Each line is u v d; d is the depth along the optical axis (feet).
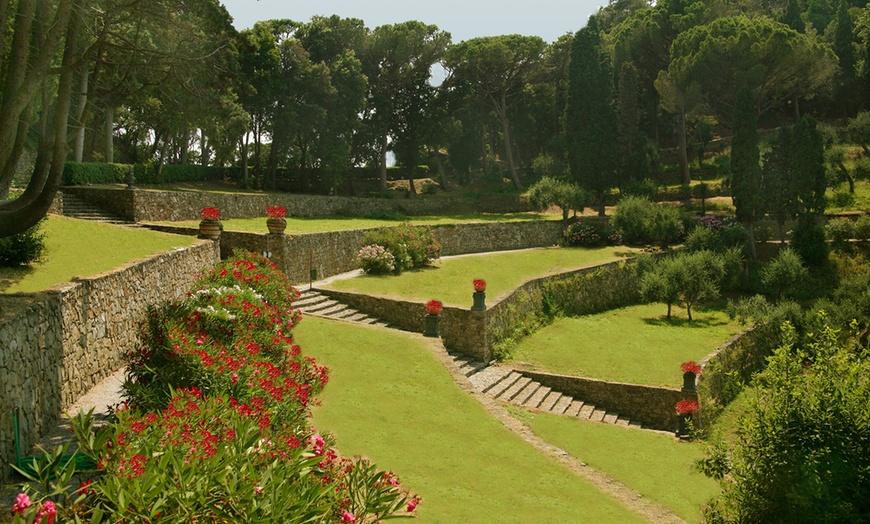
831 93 175.83
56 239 49.55
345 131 139.33
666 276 91.71
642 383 62.85
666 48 167.22
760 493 30.40
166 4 41.01
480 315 66.74
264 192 128.77
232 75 47.09
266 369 29.73
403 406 44.16
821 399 30.04
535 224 125.90
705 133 163.12
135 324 44.45
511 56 156.35
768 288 103.40
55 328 32.19
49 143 33.60
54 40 33.24
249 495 15.96
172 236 63.26
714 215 130.62
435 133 160.25
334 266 84.12
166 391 27.20
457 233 111.45
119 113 104.68
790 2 193.88
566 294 92.07
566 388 64.39
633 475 44.39
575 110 139.03
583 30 138.82
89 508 17.53
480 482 34.94
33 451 27.73
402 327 69.21
